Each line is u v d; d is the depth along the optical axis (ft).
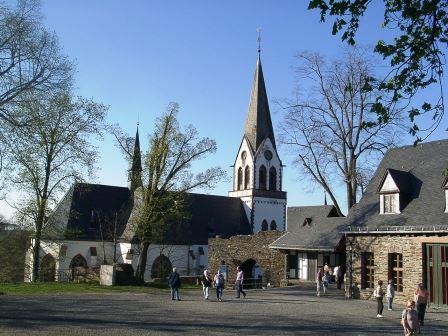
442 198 96.73
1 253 133.69
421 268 93.86
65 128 130.41
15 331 57.36
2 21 96.89
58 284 119.65
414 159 112.27
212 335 58.59
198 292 120.06
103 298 95.66
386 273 100.32
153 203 135.54
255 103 243.19
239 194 238.68
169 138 136.26
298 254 145.07
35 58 99.96
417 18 29.73
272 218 237.45
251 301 98.84
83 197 195.31
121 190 207.21
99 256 185.98
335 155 138.72
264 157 238.89
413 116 31.40
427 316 82.48
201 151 139.23
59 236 148.05
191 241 201.16
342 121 137.49
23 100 99.45
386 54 30.96
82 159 133.08
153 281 151.53
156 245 190.49
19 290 104.58
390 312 84.28
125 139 138.92
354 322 71.82
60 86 105.40
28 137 104.01
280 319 73.41
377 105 31.99
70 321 65.92
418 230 94.02
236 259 157.69
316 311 83.82
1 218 133.59
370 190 115.34
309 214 162.09
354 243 107.86
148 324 65.57
